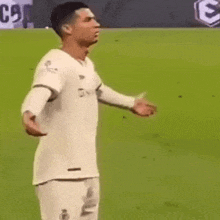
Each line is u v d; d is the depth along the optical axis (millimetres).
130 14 43875
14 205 13273
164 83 28719
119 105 8922
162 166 16969
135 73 30312
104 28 43562
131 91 27578
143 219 12406
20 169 16312
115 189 14609
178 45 37000
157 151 18734
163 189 14695
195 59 32938
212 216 12664
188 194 14258
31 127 6824
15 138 19812
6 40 37281
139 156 18047
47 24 42625
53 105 7469
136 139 20266
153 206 13297
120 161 17438
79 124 7590
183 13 43938
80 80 7562
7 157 17500
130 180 15453
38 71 7363
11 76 29047
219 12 43625
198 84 28359
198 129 21562
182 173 16234
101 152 18453
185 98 26297
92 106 7809
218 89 27672
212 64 32250
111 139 20156
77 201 7551
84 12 7645
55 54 7543
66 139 7504
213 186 14969
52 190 7473
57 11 7719
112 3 43469
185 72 30438
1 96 25844
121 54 34125
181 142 19906
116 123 22312
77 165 7535
